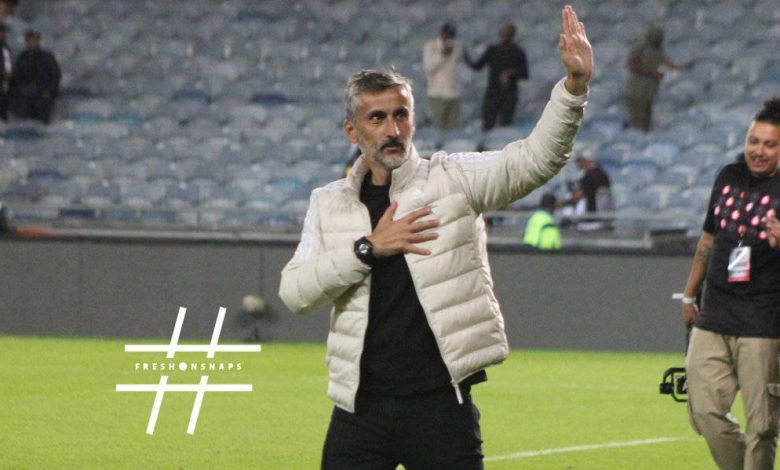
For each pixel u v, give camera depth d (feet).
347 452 31.60
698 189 136.15
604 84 163.94
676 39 173.37
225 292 105.09
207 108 158.81
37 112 151.43
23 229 114.83
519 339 103.19
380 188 31.68
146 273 105.70
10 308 106.83
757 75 164.55
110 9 181.68
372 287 30.89
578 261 102.47
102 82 164.55
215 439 61.67
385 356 31.01
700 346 42.39
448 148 144.46
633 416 69.62
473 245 30.81
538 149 29.96
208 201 136.26
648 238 108.27
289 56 172.24
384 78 30.42
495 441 61.98
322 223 31.73
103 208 116.98
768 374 41.45
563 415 69.87
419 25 177.88
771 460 42.06
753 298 41.52
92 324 106.22
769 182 41.63
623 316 102.01
